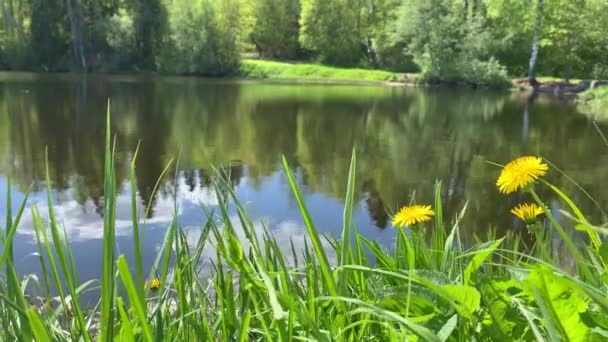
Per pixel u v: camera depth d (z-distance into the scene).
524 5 30.67
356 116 15.76
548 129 13.49
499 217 5.79
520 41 32.66
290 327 0.94
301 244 4.36
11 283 0.92
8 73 30.30
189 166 8.41
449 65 29.25
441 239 1.54
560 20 30.05
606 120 15.42
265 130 12.71
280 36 40.25
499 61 32.78
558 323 0.82
